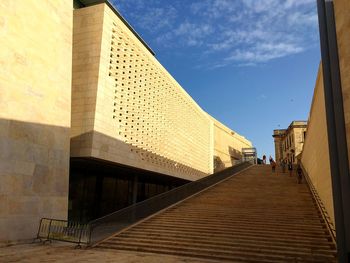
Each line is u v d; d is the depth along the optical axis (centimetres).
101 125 1891
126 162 2139
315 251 1022
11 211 1234
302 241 1101
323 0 781
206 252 1073
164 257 1034
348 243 648
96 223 1259
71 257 984
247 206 1596
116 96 2059
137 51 2355
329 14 759
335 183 684
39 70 1445
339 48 729
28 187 1324
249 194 1867
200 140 3925
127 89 2200
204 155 4062
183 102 3366
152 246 1157
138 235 1273
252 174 2712
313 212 1442
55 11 1580
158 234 1262
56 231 1337
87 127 1833
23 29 1370
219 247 1095
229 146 6262
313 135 1842
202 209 1584
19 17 1354
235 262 981
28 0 1408
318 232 1181
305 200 1670
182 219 1438
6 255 992
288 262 966
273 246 1073
